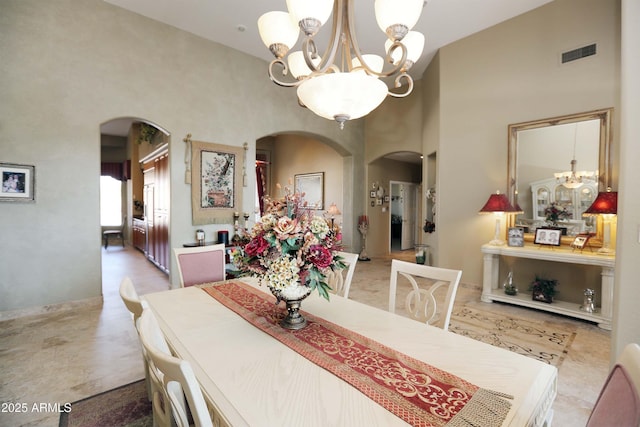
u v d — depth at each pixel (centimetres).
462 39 456
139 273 549
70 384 213
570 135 363
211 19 405
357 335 135
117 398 198
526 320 331
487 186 433
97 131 366
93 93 362
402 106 633
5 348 262
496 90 422
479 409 86
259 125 516
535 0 371
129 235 938
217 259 255
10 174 317
